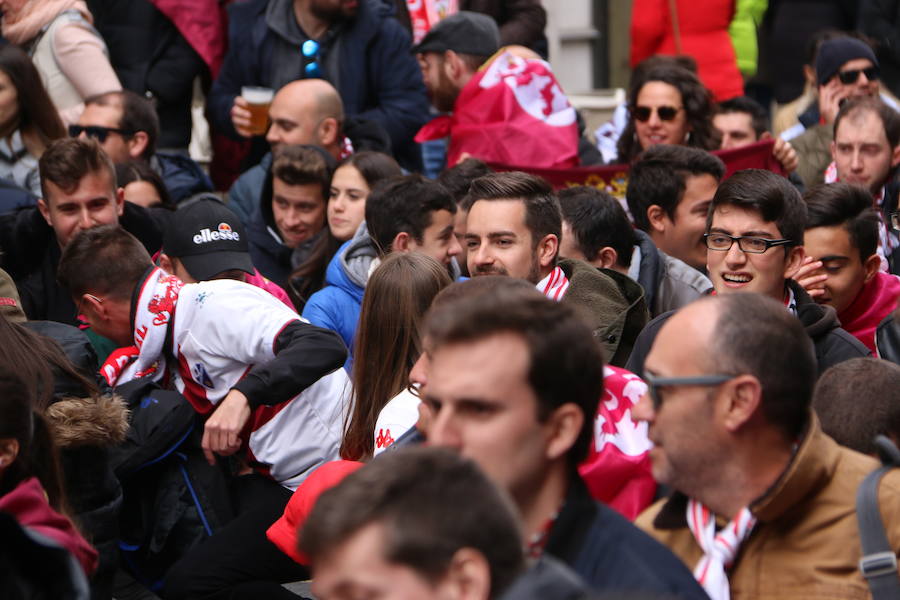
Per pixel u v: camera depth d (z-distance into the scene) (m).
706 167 20.48
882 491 9.88
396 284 15.14
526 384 8.43
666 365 9.88
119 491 15.68
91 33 28.53
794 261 15.73
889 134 23.19
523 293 8.81
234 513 17.16
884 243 21.50
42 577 9.40
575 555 8.45
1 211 22.28
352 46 28.42
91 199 20.69
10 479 11.40
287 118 25.88
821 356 15.48
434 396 8.55
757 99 37.28
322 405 17.33
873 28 33.69
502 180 17.05
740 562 10.06
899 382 11.94
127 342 18.00
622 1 40.88
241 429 16.08
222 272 19.30
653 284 18.45
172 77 29.89
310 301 20.27
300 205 23.62
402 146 28.75
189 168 27.27
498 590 6.72
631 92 26.22
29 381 14.49
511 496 8.52
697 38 32.81
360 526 6.70
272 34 28.47
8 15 28.69
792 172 25.08
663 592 8.20
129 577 17.91
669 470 9.98
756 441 9.80
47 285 21.28
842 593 9.74
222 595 15.95
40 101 24.75
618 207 18.55
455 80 26.80
